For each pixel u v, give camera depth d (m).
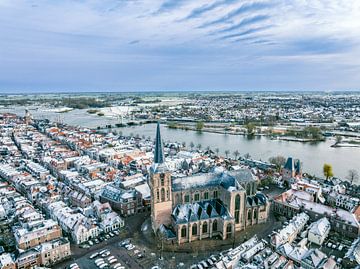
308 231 170.62
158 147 166.12
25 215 188.62
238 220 179.38
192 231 168.62
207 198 183.38
